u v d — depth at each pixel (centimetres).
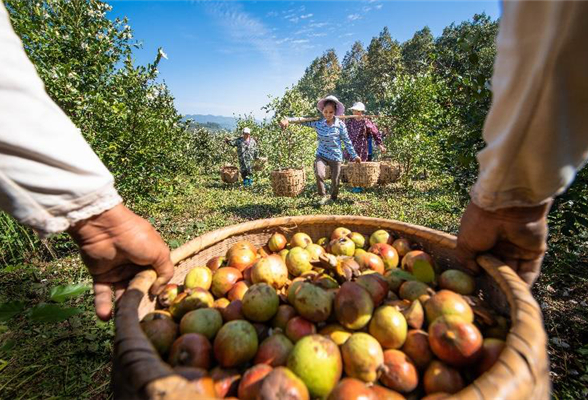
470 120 326
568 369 213
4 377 217
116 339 97
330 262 171
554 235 303
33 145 98
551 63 80
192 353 125
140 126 516
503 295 137
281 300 164
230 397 118
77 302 310
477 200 120
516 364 85
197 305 156
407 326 135
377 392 113
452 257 178
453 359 116
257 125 1419
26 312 290
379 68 6103
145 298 144
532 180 101
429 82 800
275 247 229
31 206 103
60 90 387
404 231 207
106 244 123
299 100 1069
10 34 101
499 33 95
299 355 116
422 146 775
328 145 658
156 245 136
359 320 137
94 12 486
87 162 111
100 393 209
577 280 299
